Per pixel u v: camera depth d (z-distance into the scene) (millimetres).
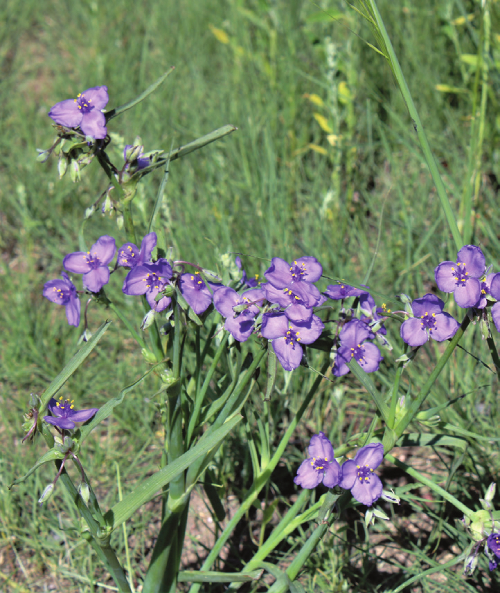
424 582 761
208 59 1673
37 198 1271
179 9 1853
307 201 1206
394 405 664
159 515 845
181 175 1279
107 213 644
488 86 1146
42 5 2031
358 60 1396
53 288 652
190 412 699
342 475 644
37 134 1472
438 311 644
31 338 999
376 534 818
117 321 1053
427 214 1144
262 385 877
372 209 1155
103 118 632
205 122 1409
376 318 667
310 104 1412
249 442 728
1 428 938
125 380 950
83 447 900
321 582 769
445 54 1436
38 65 1763
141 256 631
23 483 853
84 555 810
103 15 1904
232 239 1068
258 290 652
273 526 834
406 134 1220
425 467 866
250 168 1227
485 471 819
